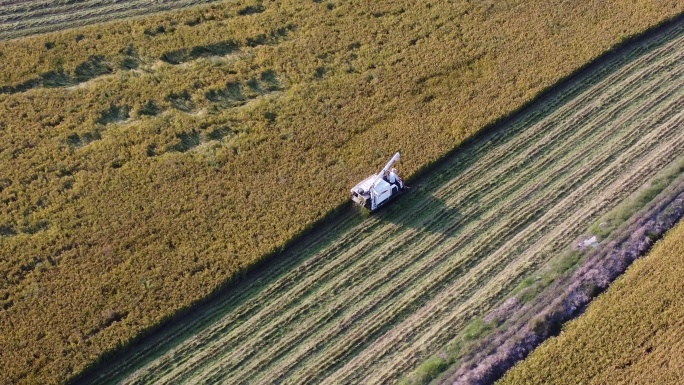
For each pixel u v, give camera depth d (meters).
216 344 29.59
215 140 36.19
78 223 32.66
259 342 29.66
